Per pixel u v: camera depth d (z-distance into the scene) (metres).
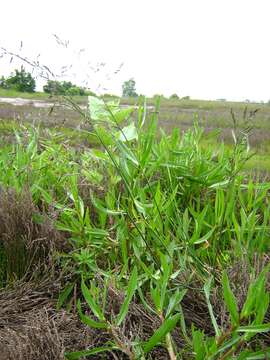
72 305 2.06
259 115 17.80
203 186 2.72
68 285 2.12
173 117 16.78
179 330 1.79
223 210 2.24
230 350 1.45
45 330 1.75
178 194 2.74
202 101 35.72
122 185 2.63
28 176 2.76
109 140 2.44
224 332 1.48
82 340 1.77
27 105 15.67
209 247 2.31
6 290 2.15
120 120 2.44
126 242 2.21
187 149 2.96
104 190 2.47
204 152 3.13
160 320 1.73
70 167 2.94
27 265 2.29
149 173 2.54
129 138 2.46
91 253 2.16
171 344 1.58
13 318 1.98
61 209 2.30
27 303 2.07
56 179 2.79
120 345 1.52
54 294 2.14
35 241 2.32
